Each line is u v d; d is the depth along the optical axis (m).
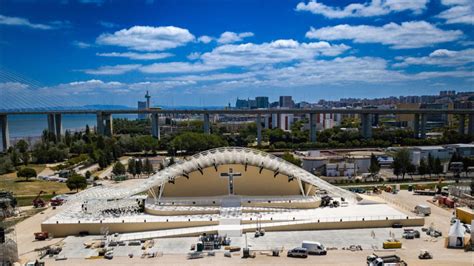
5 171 169.50
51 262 65.25
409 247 69.31
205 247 69.50
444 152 179.38
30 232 85.19
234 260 64.31
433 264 61.34
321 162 155.75
